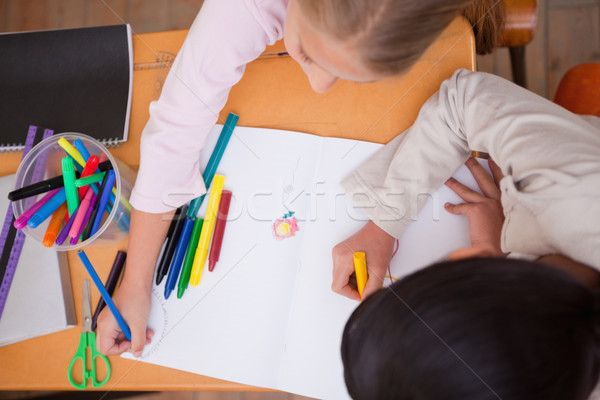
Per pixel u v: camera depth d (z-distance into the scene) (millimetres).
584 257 390
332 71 404
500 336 272
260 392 1076
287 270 586
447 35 619
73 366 575
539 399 278
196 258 584
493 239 559
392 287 320
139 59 647
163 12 1328
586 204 392
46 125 622
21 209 536
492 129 501
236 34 516
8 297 568
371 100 628
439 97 586
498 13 694
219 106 569
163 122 540
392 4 323
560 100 798
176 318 577
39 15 1348
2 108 625
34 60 635
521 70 1082
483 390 275
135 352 556
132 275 566
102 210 521
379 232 583
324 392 550
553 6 1262
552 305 278
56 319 565
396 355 291
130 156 627
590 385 295
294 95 633
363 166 606
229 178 615
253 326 571
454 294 286
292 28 407
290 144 621
